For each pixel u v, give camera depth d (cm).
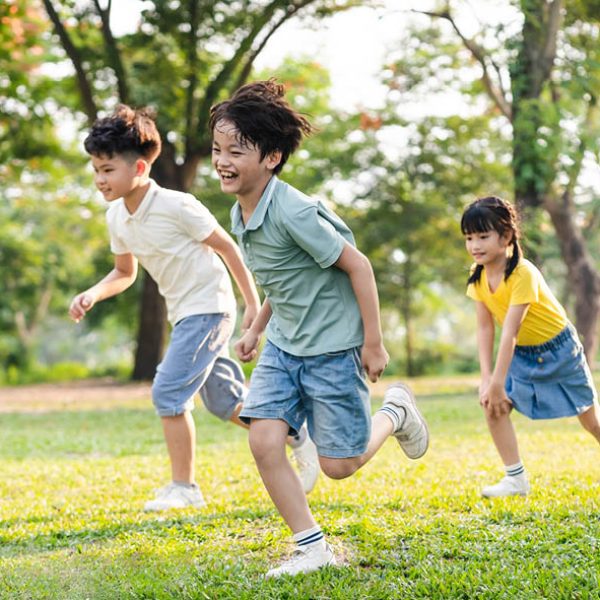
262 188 356
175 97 1680
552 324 457
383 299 2448
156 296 1914
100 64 1681
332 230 347
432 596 309
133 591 324
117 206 502
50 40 1795
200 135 1703
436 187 2291
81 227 3588
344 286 357
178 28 1652
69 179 3012
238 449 756
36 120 1833
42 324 4328
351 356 355
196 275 486
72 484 582
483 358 480
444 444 721
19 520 468
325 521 418
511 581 317
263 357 367
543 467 562
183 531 420
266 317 404
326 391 354
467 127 2217
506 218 453
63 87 1820
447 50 1856
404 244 2366
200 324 486
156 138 485
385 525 409
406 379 2055
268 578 335
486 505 441
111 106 1759
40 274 3347
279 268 354
